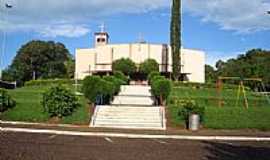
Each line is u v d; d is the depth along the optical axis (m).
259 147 15.89
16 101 29.23
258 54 100.06
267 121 25.47
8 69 97.50
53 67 99.88
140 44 72.12
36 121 24.94
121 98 36.12
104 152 12.86
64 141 15.95
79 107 27.36
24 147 13.38
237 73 83.19
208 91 47.88
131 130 22.09
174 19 55.22
